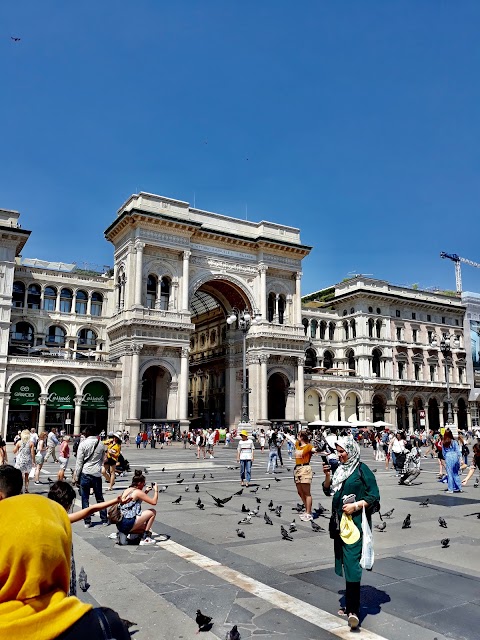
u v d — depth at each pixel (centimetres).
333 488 691
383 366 8406
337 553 684
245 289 6794
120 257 6369
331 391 7788
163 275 6169
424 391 8694
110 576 843
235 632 573
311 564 916
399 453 2508
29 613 262
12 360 5531
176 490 1902
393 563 915
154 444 5219
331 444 712
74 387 5819
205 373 8050
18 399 5519
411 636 611
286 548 1034
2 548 274
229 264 6725
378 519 1335
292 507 1522
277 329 6825
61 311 6819
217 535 1150
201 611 689
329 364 8762
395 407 8325
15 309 6412
